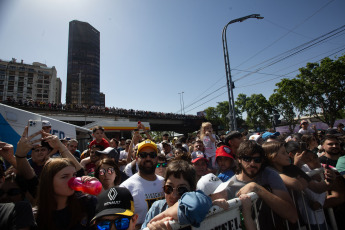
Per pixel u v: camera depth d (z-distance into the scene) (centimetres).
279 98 3675
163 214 141
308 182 229
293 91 3134
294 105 3294
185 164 172
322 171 275
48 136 240
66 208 159
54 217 152
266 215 186
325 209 249
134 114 4125
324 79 2930
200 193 136
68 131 729
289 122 3741
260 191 176
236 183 208
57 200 156
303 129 700
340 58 2820
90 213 170
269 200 172
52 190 154
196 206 122
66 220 154
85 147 1024
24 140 215
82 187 150
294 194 224
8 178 199
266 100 4928
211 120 5809
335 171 243
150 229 130
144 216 223
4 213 128
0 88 7981
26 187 206
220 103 6062
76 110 3294
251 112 5069
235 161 311
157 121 4491
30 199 209
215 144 486
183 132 6419
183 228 134
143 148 246
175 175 165
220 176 270
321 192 230
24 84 8388
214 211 142
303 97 3109
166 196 168
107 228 137
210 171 412
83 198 173
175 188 163
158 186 248
